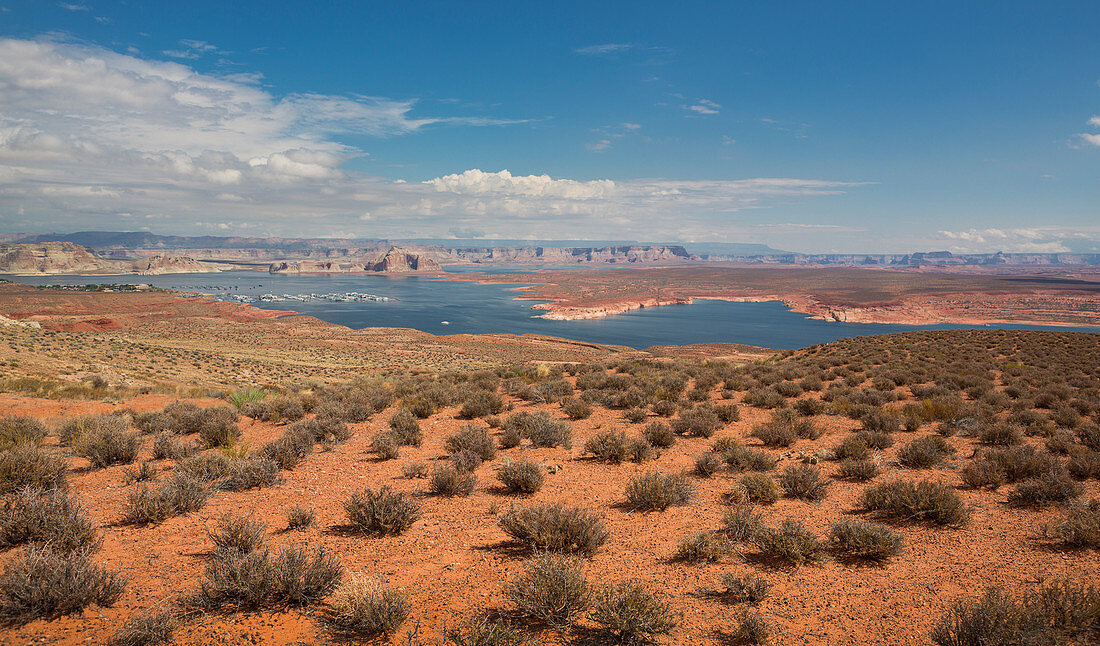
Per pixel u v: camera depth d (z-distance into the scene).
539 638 4.99
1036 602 5.43
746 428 16.03
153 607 5.39
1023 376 26.41
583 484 10.53
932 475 11.12
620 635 5.09
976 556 7.10
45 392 23.45
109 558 6.70
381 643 4.84
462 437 12.86
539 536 7.16
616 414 18.17
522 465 10.20
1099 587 6.00
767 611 5.68
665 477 9.70
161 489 8.59
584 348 128.38
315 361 78.69
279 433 15.73
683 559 7.02
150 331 120.88
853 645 5.02
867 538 7.15
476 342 131.50
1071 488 9.10
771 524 8.30
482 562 6.77
